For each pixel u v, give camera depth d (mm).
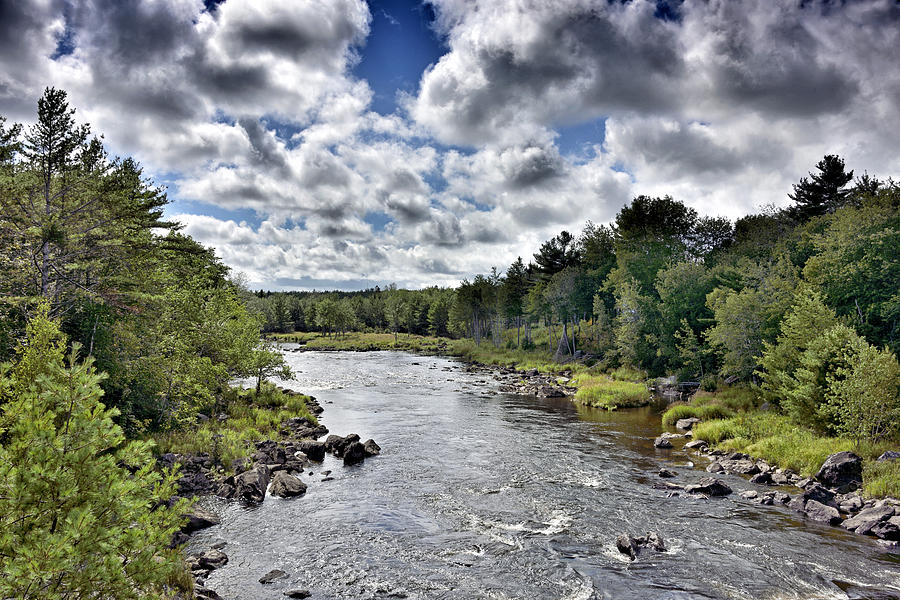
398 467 21453
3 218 21844
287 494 17594
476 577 11961
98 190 24438
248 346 33875
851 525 14891
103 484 5562
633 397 38125
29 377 7324
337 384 51156
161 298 25391
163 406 23156
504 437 27266
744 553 13258
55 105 23516
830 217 40375
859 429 20453
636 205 66625
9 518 4867
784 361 26781
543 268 84688
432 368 69938
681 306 46031
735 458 22234
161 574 5605
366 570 12258
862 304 28469
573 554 13234
